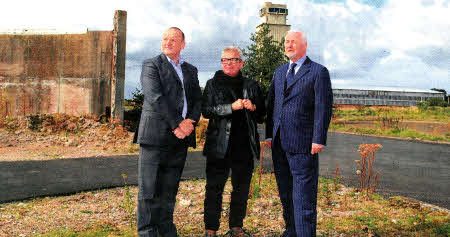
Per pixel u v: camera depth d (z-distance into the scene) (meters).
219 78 3.21
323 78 2.83
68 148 9.59
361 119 30.14
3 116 13.07
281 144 3.00
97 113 13.27
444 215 4.08
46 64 13.45
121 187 5.36
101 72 13.20
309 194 2.88
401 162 8.80
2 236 3.20
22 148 9.35
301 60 2.97
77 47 13.31
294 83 2.91
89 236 3.16
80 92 13.36
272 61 21.09
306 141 2.89
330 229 3.56
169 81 2.86
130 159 8.01
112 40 13.05
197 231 3.42
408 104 72.81
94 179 5.82
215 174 3.17
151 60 2.88
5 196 4.68
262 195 4.90
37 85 13.49
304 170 2.89
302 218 2.87
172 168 2.93
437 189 5.64
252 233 3.41
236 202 3.24
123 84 12.95
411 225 3.65
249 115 3.12
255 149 3.10
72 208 4.21
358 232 3.46
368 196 5.04
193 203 4.49
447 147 12.56
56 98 13.45
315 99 2.84
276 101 3.07
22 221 3.67
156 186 2.88
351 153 10.43
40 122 12.10
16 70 13.52
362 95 69.06
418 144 13.62
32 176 6.01
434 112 32.91
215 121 3.17
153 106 2.77
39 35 13.45
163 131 2.81
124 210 4.14
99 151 9.16
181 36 2.95
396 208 4.43
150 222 2.84
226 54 3.12
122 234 3.23
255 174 4.60
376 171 7.39
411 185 5.95
